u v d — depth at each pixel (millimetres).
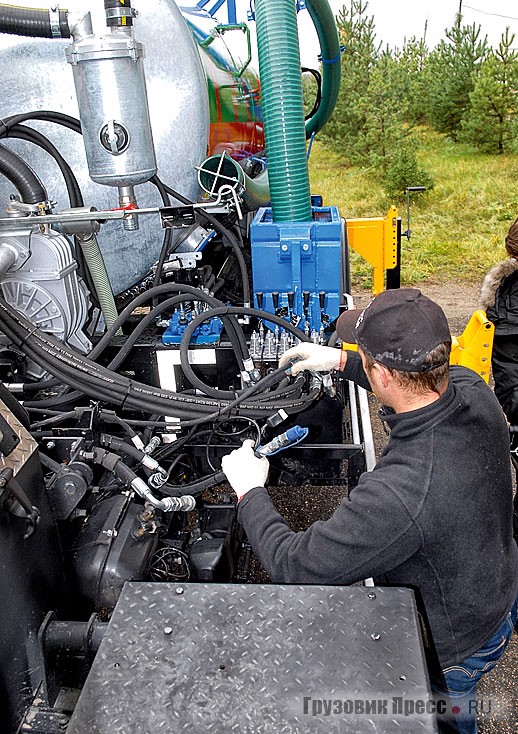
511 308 2738
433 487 1322
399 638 1180
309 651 1160
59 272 2143
